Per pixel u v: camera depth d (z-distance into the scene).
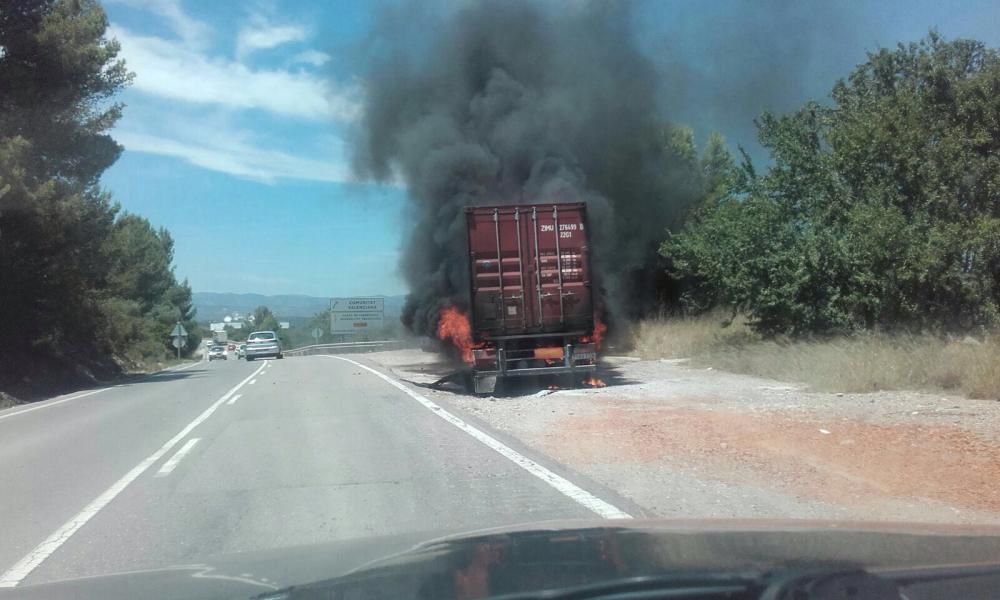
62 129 28.78
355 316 68.75
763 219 20.86
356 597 2.92
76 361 35.44
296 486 9.27
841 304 19.52
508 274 18.62
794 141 21.08
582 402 15.92
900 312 18.64
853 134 19.61
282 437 13.12
